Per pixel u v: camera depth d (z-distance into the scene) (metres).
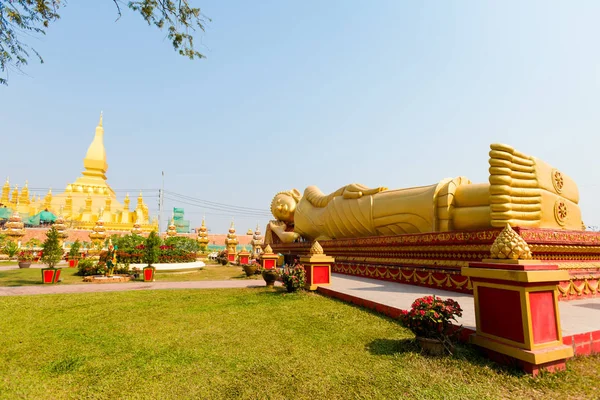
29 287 12.98
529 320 4.51
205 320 7.38
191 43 7.48
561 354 4.55
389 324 6.79
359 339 5.97
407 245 12.37
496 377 4.39
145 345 5.77
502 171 9.46
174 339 6.08
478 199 10.95
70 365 4.91
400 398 3.92
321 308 8.43
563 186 11.15
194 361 5.04
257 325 6.96
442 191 11.88
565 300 9.22
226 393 4.05
